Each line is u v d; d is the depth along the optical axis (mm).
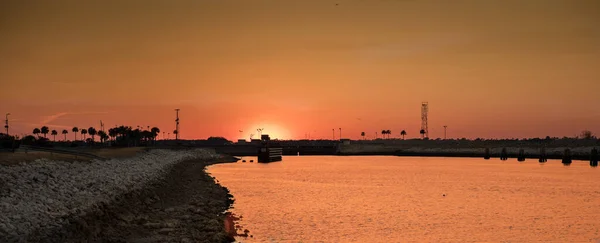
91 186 50250
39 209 35188
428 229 55656
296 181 114438
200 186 86750
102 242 34656
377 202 77250
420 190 97000
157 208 54125
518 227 57719
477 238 51531
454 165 193500
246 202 74438
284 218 60250
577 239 51844
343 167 176875
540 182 116312
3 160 52938
